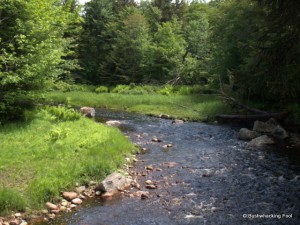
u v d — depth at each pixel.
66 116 15.46
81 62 47.06
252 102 23.19
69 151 10.67
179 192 8.90
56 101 29.97
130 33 43.28
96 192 8.65
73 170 9.13
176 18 49.28
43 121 13.80
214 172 10.62
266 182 9.66
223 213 7.64
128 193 8.77
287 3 14.02
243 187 9.27
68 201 8.08
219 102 24.34
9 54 12.46
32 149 10.30
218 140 15.59
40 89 13.93
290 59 15.29
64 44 15.90
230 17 29.06
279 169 10.89
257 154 12.84
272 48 15.62
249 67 18.69
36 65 12.39
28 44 13.17
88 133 13.05
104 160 10.20
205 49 41.97
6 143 10.54
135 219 7.32
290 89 17.17
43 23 13.55
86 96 31.72
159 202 8.23
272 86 17.92
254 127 16.86
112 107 28.11
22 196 7.58
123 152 12.12
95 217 7.37
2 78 12.17
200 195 8.70
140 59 43.31
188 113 23.28
